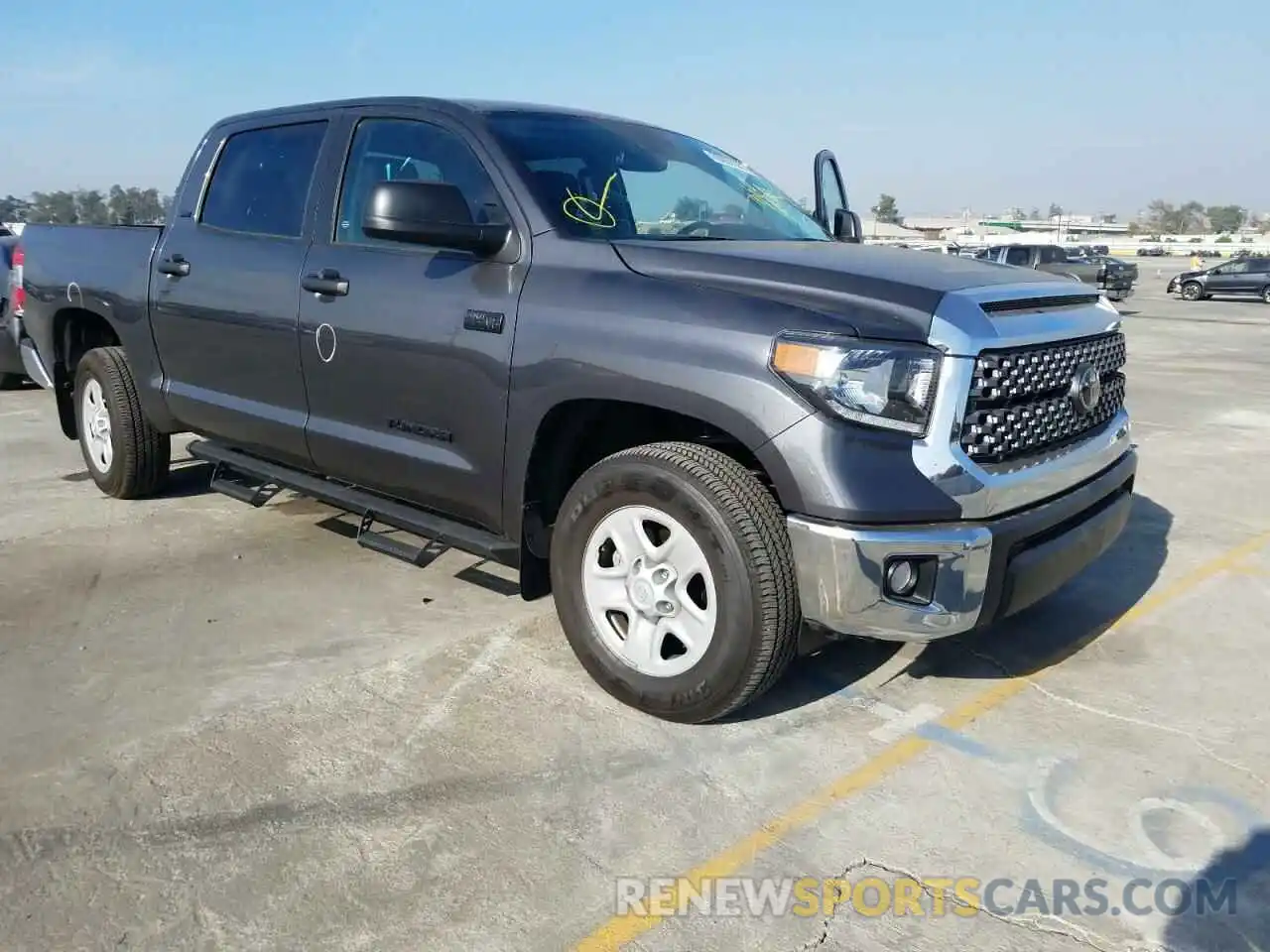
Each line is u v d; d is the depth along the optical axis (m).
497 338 3.46
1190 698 3.54
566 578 3.39
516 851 2.62
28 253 5.92
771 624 2.96
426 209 3.35
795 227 4.35
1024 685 3.62
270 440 4.52
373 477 4.08
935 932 2.36
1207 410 9.85
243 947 2.27
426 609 4.18
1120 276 30.56
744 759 3.07
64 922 2.34
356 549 4.90
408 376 3.78
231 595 4.30
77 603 4.19
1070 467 3.21
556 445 3.53
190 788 2.87
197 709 3.32
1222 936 2.36
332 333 4.02
